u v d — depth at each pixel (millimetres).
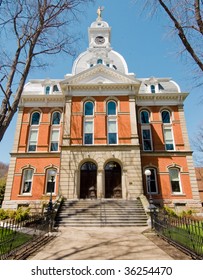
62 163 18938
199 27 7258
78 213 14766
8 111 7113
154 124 23250
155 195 20281
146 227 13031
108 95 21859
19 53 8062
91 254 6824
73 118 20844
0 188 28625
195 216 16297
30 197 20531
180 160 21562
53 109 24188
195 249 6371
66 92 21875
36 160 21969
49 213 12180
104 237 9867
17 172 21484
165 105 23984
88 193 18891
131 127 20438
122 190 18328
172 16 7637
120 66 27344
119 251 7195
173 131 22922
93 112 21453
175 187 20875
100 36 31125
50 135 23266
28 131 23219
